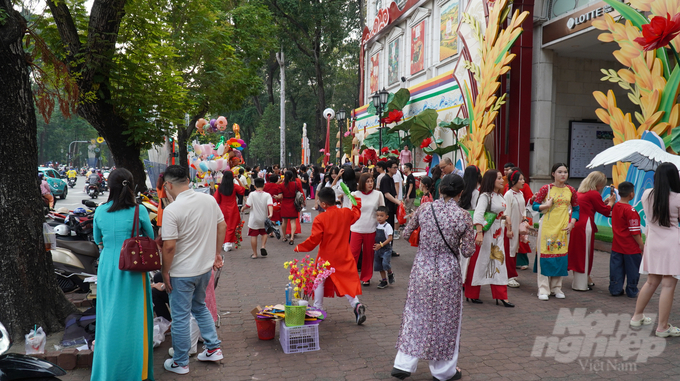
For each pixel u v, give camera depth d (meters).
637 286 6.82
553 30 12.80
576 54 14.07
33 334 4.35
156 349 4.72
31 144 4.78
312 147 54.81
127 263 3.59
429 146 16.73
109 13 7.59
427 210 3.88
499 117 13.23
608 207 6.84
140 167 10.51
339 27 36.97
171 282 4.09
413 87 19.62
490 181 5.94
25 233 4.68
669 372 4.08
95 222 3.80
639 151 5.56
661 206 4.71
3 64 4.48
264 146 51.97
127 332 3.68
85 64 7.63
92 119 9.28
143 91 9.59
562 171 6.30
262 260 9.41
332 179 13.70
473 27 13.95
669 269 4.76
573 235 6.86
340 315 5.86
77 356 4.21
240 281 7.63
